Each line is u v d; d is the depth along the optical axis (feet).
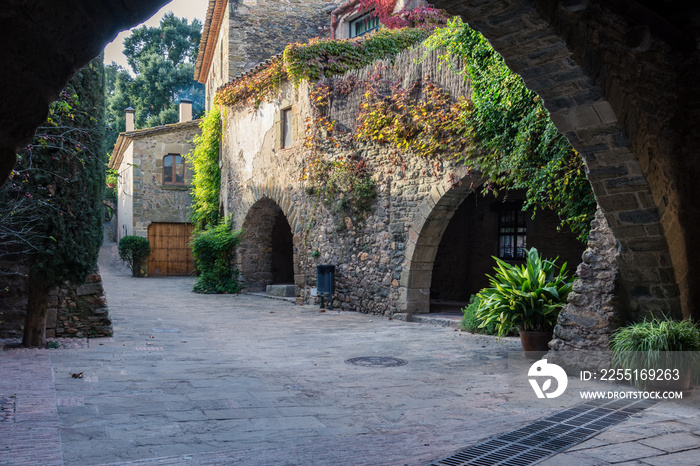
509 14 14.01
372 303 35.19
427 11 40.63
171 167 71.00
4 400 13.69
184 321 31.89
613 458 10.32
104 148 24.41
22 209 21.21
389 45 40.27
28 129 6.48
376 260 34.96
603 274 18.28
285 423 12.94
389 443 11.32
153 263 69.87
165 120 102.73
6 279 24.13
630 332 16.48
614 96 16.10
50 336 24.47
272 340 25.67
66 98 22.31
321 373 18.75
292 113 42.73
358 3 48.80
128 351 22.03
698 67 19.01
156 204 69.77
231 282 51.06
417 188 32.04
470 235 41.06
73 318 24.94
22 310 24.38
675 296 17.72
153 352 22.03
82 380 16.79
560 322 18.81
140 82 109.19
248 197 49.88
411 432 12.27
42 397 14.19
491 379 17.89
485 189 27.61
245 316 34.53
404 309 32.68
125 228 75.61
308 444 11.28
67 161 22.74
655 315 17.95
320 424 12.92
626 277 17.97
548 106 16.89
